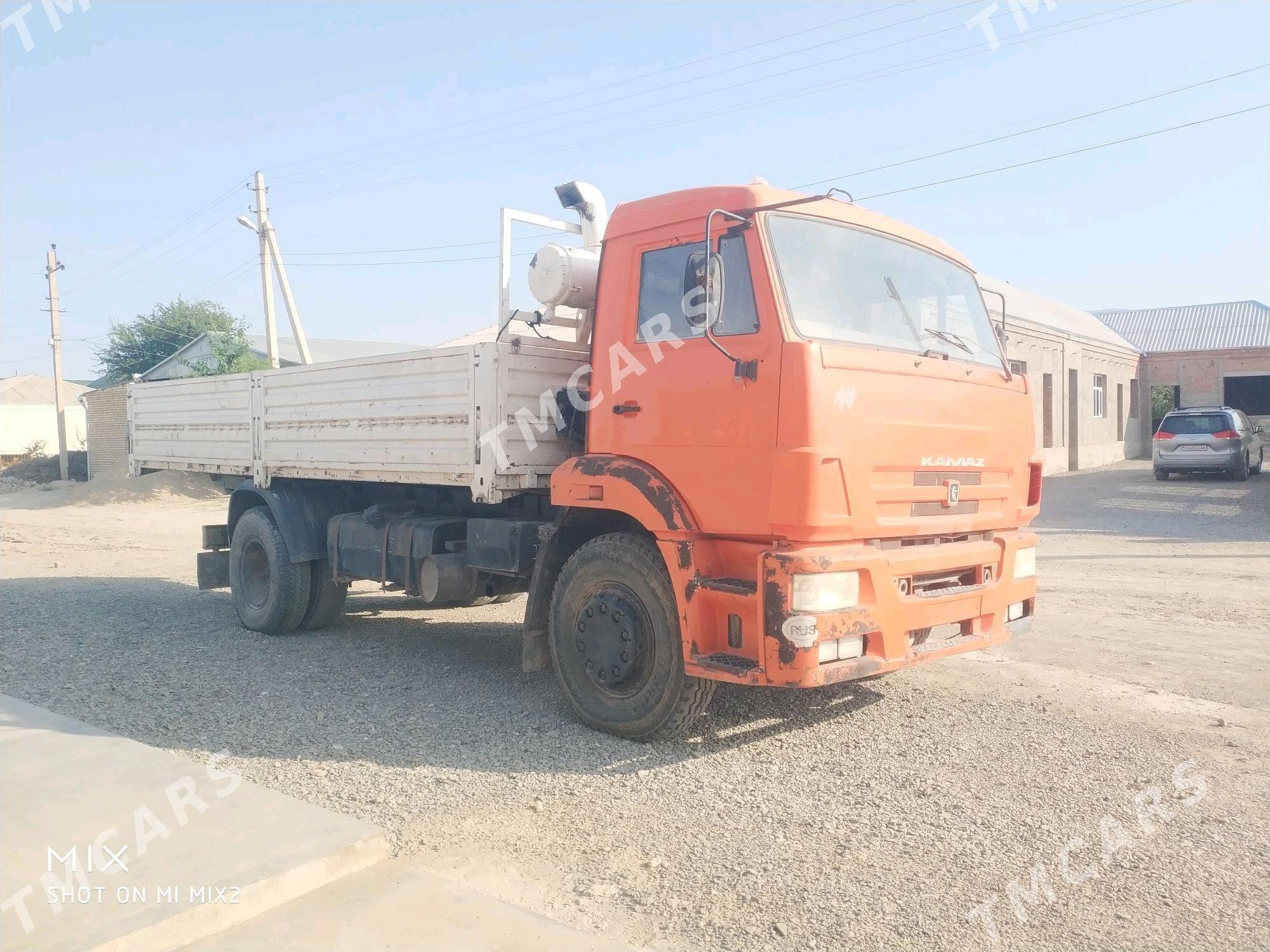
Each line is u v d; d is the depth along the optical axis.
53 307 35.31
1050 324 25.27
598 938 3.33
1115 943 3.28
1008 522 5.91
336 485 8.55
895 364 5.04
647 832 4.23
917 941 3.30
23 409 50.28
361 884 3.72
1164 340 39.69
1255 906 3.51
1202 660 7.21
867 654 4.88
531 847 4.09
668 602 5.22
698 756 5.21
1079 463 27.73
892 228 5.71
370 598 10.65
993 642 5.63
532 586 6.00
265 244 25.67
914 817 4.34
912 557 5.00
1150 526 16.00
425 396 6.57
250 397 8.64
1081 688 6.43
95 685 6.72
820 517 4.56
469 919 3.44
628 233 5.55
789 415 4.61
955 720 5.76
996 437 5.76
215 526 9.49
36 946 3.10
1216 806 4.43
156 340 48.38
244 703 6.30
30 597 10.54
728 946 3.29
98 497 27.52
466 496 7.24
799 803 4.52
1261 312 41.44
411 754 5.28
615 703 5.51
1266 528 15.20
